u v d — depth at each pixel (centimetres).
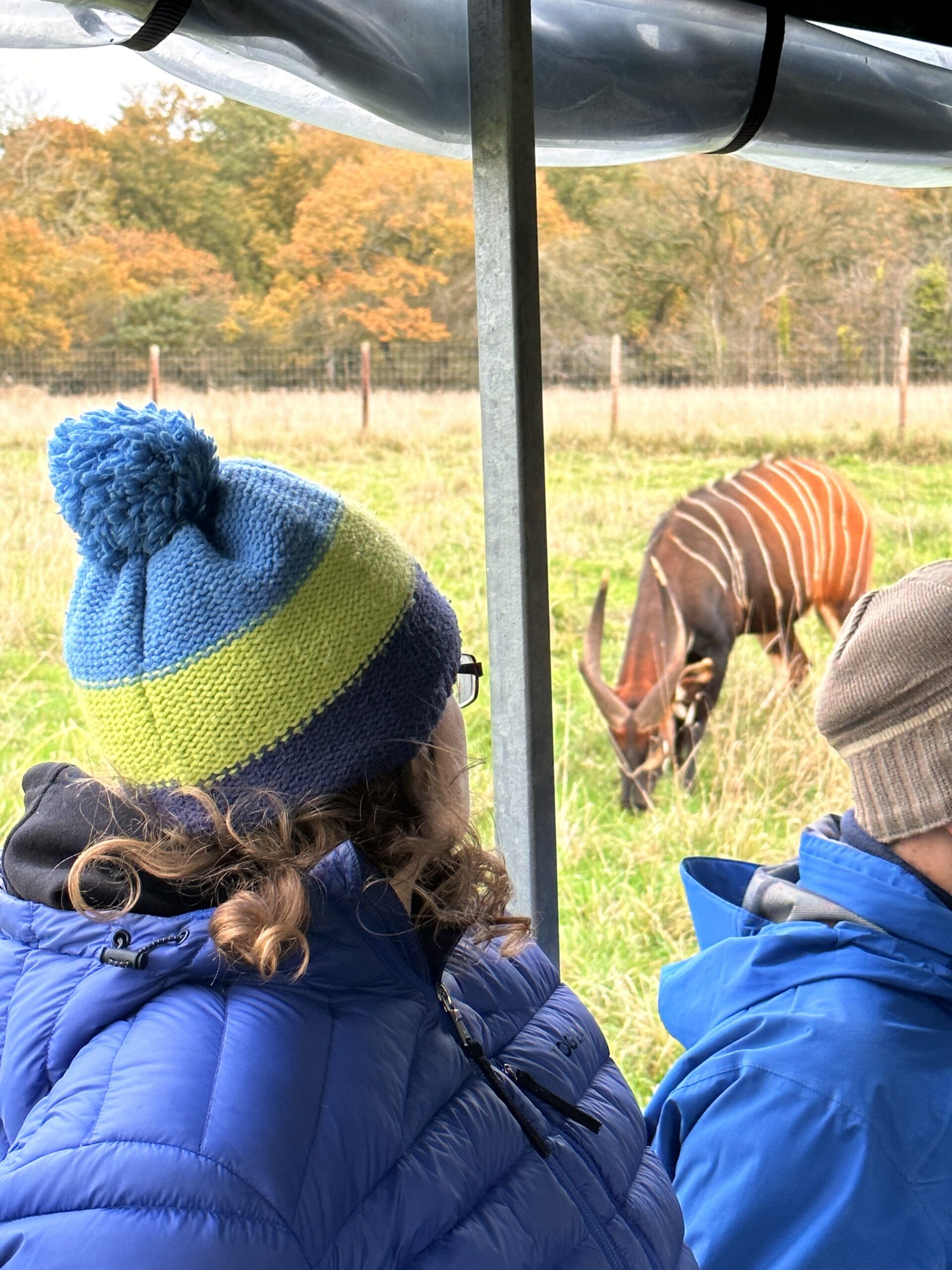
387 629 78
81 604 80
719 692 568
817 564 603
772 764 499
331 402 823
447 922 84
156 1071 68
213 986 74
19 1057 73
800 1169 104
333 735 76
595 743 538
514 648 141
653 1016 334
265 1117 68
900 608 117
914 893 117
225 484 80
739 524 593
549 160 179
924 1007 113
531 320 138
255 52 132
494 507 142
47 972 75
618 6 169
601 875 422
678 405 846
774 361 906
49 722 462
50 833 78
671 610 561
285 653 75
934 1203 103
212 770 75
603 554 704
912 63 202
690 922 390
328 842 76
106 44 124
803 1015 113
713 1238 104
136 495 76
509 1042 93
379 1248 70
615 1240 84
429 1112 78
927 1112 106
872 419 841
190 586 75
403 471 773
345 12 137
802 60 189
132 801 78
